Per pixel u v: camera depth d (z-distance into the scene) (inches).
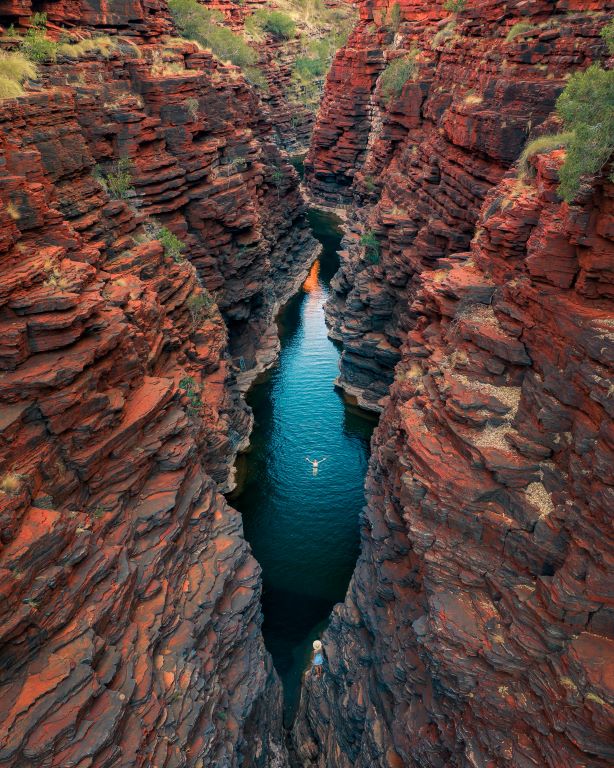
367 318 2174.0
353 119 3993.6
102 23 1915.6
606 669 649.6
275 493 1771.7
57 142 1354.6
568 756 651.5
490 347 960.9
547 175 936.3
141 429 1004.6
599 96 762.8
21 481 756.6
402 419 1050.7
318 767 1159.0
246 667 1036.5
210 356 1747.0
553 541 763.4
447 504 877.8
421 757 848.3
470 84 1830.7
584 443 740.7
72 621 730.2
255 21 5290.4
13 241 882.1
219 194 2138.3
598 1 1421.0
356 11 7268.7
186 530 1062.4
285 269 3171.8
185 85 1953.7
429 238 1835.6
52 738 629.0
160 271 1612.9
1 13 1595.7
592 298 813.9
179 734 794.2
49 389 838.5
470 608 821.2
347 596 1263.5
